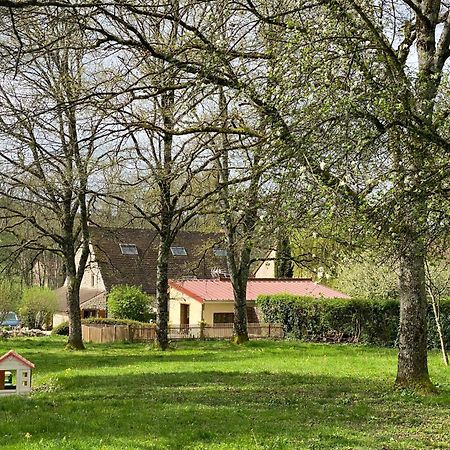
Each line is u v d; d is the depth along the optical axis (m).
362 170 8.74
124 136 12.08
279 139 9.20
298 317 37.41
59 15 10.36
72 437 10.34
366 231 8.59
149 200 26.22
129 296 46.31
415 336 15.19
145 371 19.98
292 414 12.43
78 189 19.80
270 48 10.26
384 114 8.57
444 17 14.53
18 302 50.25
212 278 52.16
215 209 20.94
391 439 10.52
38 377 19.05
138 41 12.38
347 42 8.96
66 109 11.10
